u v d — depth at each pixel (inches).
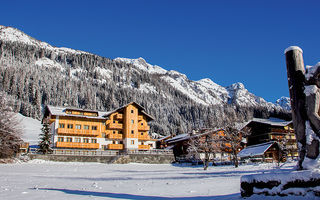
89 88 6943.9
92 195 401.1
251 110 7194.9
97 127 2598.4
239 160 2172.7
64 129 2389.3
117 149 2632.9
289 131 2664.9
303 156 292.5
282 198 256.7
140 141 2874.0
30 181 732.0
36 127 3558.1
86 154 2219.5
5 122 1688.0
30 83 5408.5
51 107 2529.5
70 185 611.8
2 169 1304.1
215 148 2144.4
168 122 6688.0
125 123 2738.7
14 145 1759.4
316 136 281.1
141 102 6973.4
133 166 2014.0
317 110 288.2
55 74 7701.8
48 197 376.5
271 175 274.7
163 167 1987.0
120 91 7824.8
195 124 6653.5
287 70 327.3
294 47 322.7
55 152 2065.7
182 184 597.6
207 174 1066.1
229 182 605.9
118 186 574.2
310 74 297.1
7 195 399.5
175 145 3097.9
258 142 2733.8
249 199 285.9
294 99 310.3
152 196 386.9
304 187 245.0
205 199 339.3
